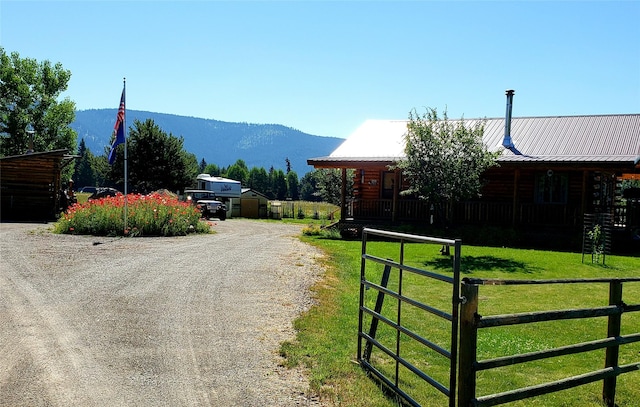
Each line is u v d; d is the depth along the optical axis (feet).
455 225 71.00
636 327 26.55
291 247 53.88
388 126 91.09
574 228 66.49
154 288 29.71
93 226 57.88
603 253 50.70
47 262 37.04
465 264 46.65
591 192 70.03
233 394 15.70
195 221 67.77
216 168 411.95
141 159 164.35
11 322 21.94
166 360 18.34
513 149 73.10
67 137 163.32
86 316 23.36
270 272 36.78
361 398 15.76
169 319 23.49
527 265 46.88
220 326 22.74
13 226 66.69
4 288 28.17
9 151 155.43
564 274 42.86
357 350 19.83
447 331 24.53
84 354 18.53
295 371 17.81
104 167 166.30
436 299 31.99
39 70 160.15
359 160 76.07
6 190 82.38
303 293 30.25
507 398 13.82
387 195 82.23
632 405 16.99
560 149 70.79
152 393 15.56
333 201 139.64
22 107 157.07
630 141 69.10
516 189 67.87
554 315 14.65
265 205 156.35
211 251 47.03
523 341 23.65
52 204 84.48
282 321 23.95
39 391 15.25
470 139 51.96
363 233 19.88
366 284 19.45
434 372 19.04
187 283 31.50
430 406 15.69
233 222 107.76
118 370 17.21
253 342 20.70
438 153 51.75
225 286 31.14
